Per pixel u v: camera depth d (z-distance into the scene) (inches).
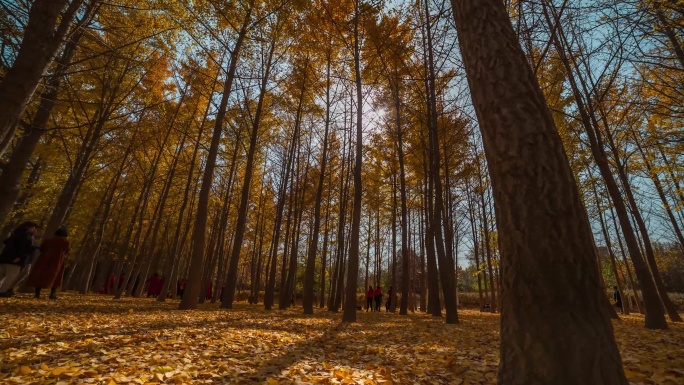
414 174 704.4
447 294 361.1
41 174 558.6
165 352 137.7
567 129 442.6
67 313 235.5
